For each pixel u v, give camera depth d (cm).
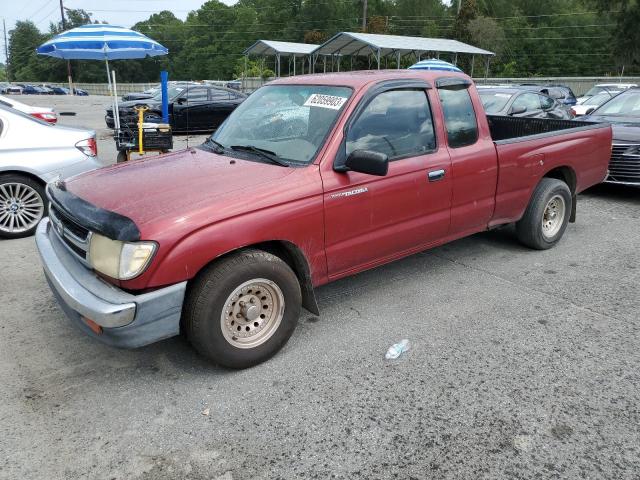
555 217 559
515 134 664
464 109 447
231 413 292
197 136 1703
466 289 457
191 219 292
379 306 424
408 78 409
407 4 8375
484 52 3222
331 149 353
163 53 1138
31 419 287
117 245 282
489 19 5716
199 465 254
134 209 298
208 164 366
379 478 246
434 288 459
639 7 4309
